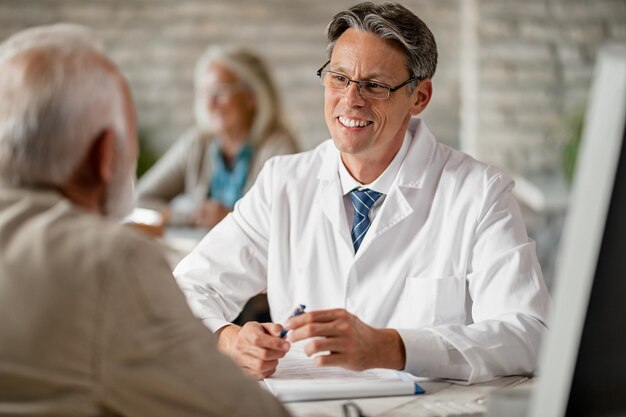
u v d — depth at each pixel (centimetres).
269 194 204
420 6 493
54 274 107
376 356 152
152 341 109
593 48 459
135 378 108
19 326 106
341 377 155
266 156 381
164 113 508
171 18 502
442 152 198
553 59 461
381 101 180
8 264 108
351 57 180
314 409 140
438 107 501
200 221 358
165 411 111
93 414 108
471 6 468
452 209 187
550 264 433
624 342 97
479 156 468
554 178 461
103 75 115
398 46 180
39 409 106
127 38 503
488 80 464
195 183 396
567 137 459
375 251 189
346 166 195
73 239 109
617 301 96
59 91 111
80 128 113
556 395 98
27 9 498
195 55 504
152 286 111
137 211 344
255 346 156
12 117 111
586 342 96
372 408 140
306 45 502
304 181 201
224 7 500
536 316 168
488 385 157
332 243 194
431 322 183
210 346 115
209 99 382
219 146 390
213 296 195
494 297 175
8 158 112
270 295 200
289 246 199
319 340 148
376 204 193
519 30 460
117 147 117
